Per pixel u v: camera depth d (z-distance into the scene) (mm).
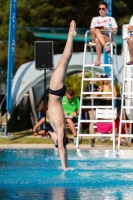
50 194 11680
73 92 28094
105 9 24469
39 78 31688
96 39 23812
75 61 31922
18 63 69312
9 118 31188
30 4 69375
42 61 28156
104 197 11266
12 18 29375
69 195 11547
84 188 12570
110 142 26609
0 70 34250
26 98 35094
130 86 26531
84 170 16094
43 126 31828
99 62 23984
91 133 25531
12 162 18312
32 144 25188
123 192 11969
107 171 15906
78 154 20641
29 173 15500
